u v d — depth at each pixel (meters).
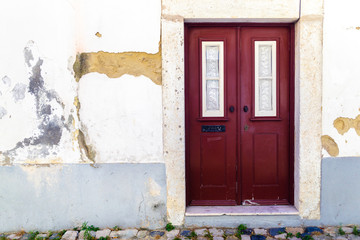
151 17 3.15
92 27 3.16
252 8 3.15
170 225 3.27
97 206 3.29
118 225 3.31
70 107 3.21
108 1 3.14
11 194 3.28
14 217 3.30
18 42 3.16
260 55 3.45
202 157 3.49
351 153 3.24
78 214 3.30
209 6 3.15
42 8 3.13
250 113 3.46
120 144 3.24
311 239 3.01
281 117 3.46
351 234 3.10
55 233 3.25
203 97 3.43
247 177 3.51
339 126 3.22
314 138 3.22
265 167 3.50
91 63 3.18
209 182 3.51
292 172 3.42
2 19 3.15
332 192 3.26
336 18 3.15
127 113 3.22
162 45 3.16
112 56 3.18
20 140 3.24
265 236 3.11
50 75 3.18
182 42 3.18
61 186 3.28
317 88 3.19
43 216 3.31
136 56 3.18
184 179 3.26
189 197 3.50
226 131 3.48
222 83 3.42
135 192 3.28
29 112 3.22
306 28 3.15
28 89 3.20
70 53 3.16
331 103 3.20
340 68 3.18
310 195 3.26
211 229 3.25
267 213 3.28
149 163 3.25
